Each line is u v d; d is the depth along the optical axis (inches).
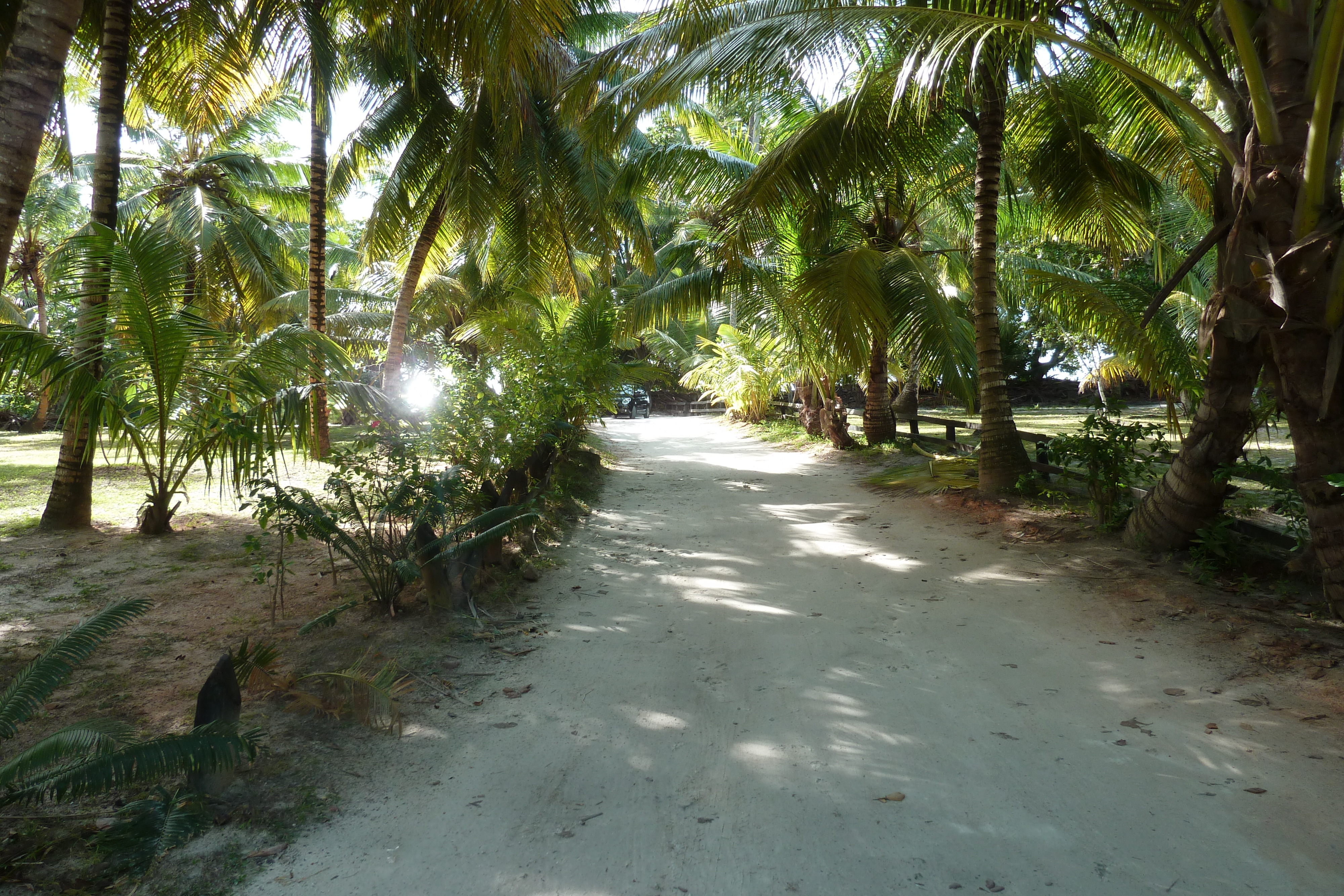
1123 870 106.9
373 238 559.5
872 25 254.8
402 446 260.1
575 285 669.9
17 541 301.4
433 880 107.7
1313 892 101.7
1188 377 336.2
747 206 345.1
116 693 163.3
